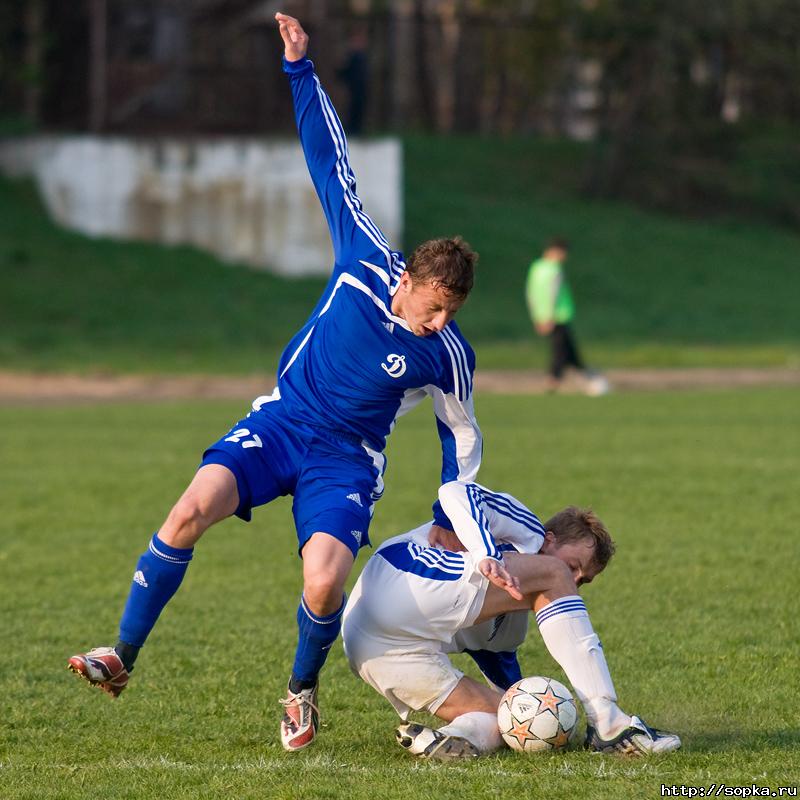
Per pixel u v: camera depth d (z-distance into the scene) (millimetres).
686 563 27672
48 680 19672
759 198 139875
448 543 16547
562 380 70000
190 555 16016
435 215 117438
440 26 156875
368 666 16141
